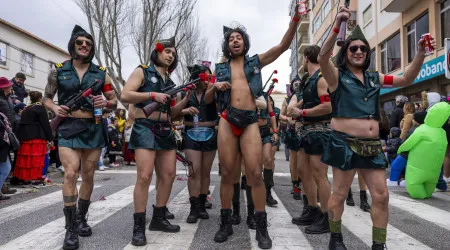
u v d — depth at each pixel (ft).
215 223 13.73
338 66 9.91
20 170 21.76
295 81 16.94
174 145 12.27
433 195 19.75
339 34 8.71
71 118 11.28
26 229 12.61
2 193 19.75
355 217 14.80
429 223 13.85
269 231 12.55
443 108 18.22
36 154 21.94
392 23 53.16
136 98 11.08
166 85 12.35
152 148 11.22
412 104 25.08
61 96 11.63
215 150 14.78
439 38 41.52
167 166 12.14
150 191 20.75
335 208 9.70
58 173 28.30
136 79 11.50
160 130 11.56
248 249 10.60
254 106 11.02
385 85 9.89
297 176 18.86
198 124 14.70
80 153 11.43
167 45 12.24
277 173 31.12
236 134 10.93
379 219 9.16
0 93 20.94
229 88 10.83
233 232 12.39
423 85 45.03
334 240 9.77
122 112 39.55
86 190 12.02
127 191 20.54
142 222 11.04
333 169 9.68
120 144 36.01
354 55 9.48
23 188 21.77
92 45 11.76
